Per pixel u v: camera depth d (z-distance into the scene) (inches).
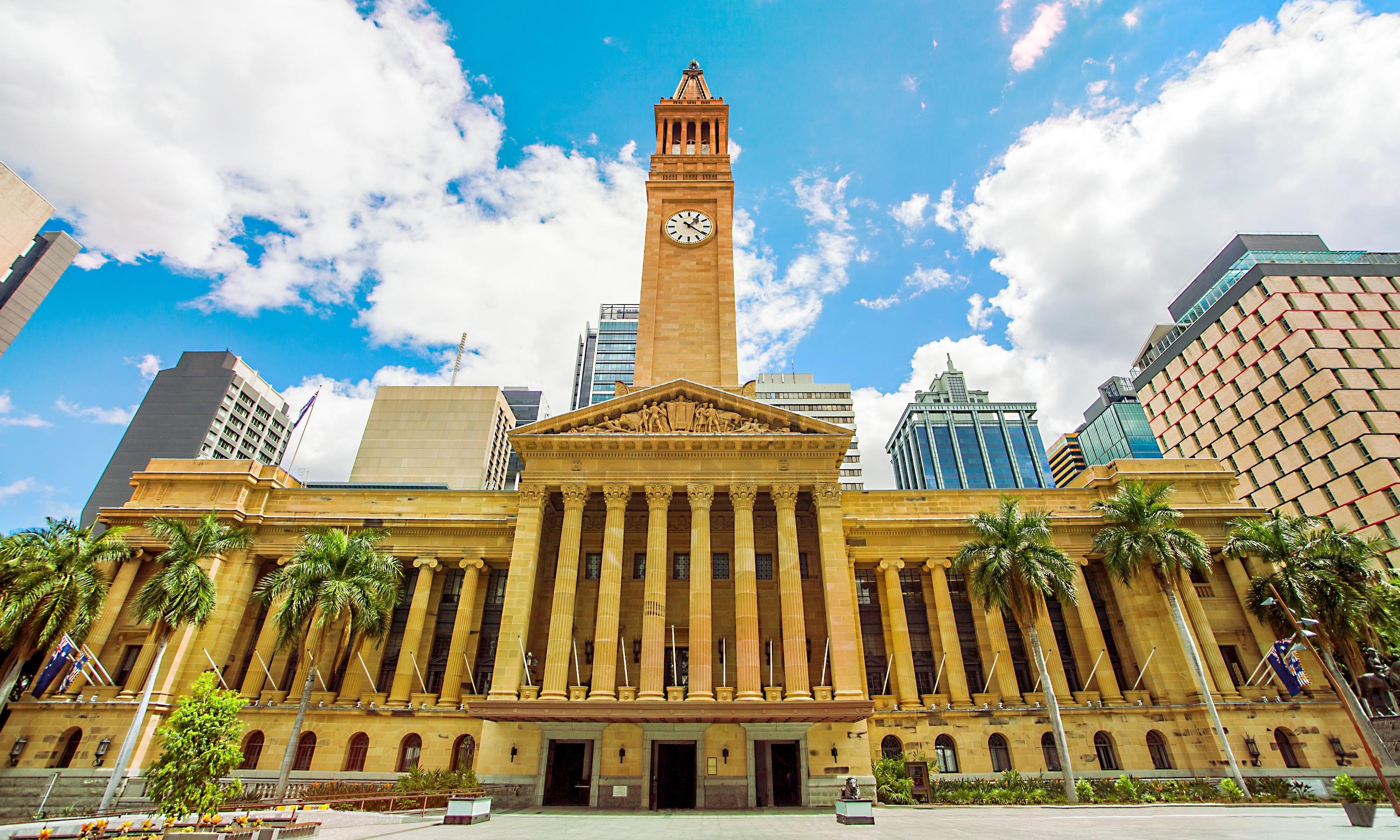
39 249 4680.1
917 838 1007.6
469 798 1344.7
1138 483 1982.0
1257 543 1987.0
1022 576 1774.1
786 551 1907.0
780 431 2064.5
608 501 1993.1
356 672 2038.6
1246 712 1924.2
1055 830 1115.3
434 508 2288.4
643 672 1777.8
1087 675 2106.3
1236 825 1141.7
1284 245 5575.8
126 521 2178.9
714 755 1726.1
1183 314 6235.2
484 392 5211.6
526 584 1908.2
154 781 1054.4
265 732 1945.1
